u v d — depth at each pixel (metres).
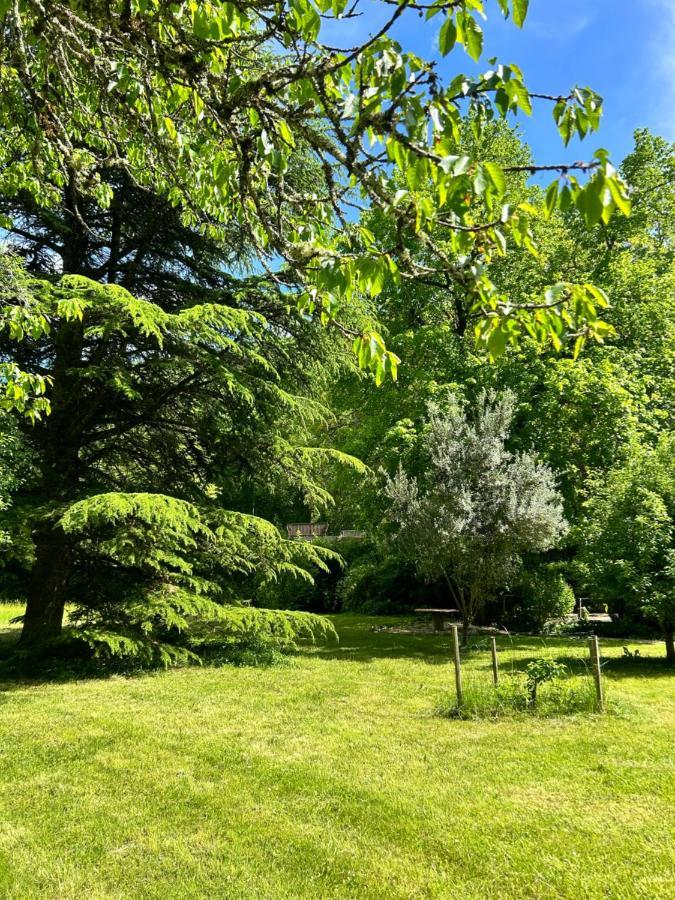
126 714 6.34
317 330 10.00
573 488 12.64
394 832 3.53
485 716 5.94
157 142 3.36
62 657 9.40
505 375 13.09
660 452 9.09
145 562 9.37
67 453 9.88
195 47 2.25
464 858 3.22
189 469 11.30
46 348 9.74
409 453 12.83
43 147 4.36
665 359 13.34
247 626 9.88
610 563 8.54
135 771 4.59
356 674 8.52
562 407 12.36
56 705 6.77
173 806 3.94
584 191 1.37
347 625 15.04
